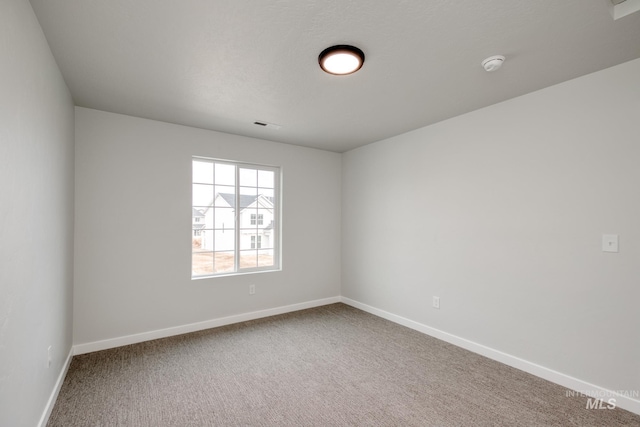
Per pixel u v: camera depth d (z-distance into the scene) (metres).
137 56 1.98
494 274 2.77
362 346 3.05
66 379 2.37
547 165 2.44
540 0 1.47
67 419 1.90
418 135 3.51
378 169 4.06
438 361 2.73
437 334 3.26
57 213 2.11
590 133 2.21
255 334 3.36
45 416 1.83
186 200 3.41
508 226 2.68
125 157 3.07
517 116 2.62
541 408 2.04
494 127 2.78
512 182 2.65
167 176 3.30
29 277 1.53
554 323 2.38
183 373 2.50
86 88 2.46
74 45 1.85
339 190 4.73
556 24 1.66
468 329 2.97
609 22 1.64
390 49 1.90
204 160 3.65
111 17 1.59
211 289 3.57
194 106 2.84
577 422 1.90
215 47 1.88
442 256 3.23
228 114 3.05
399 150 3.75
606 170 2.14
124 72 2.19
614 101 2.11
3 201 1.21
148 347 2.99
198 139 3.49
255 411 2.01
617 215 2.09
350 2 1.48
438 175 3.28
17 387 1.38
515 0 1.47
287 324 3.69
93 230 2.90
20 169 1.39
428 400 2.14
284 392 2.24
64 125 2.31
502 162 2.72
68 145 2.50
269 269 4.13
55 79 2.02
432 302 3.32
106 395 2.17
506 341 2.68
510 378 2.44
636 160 2.02
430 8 1.52
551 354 2.39
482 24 1.66
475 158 2.93
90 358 2.74
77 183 2.83
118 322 3.02
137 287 3.12
